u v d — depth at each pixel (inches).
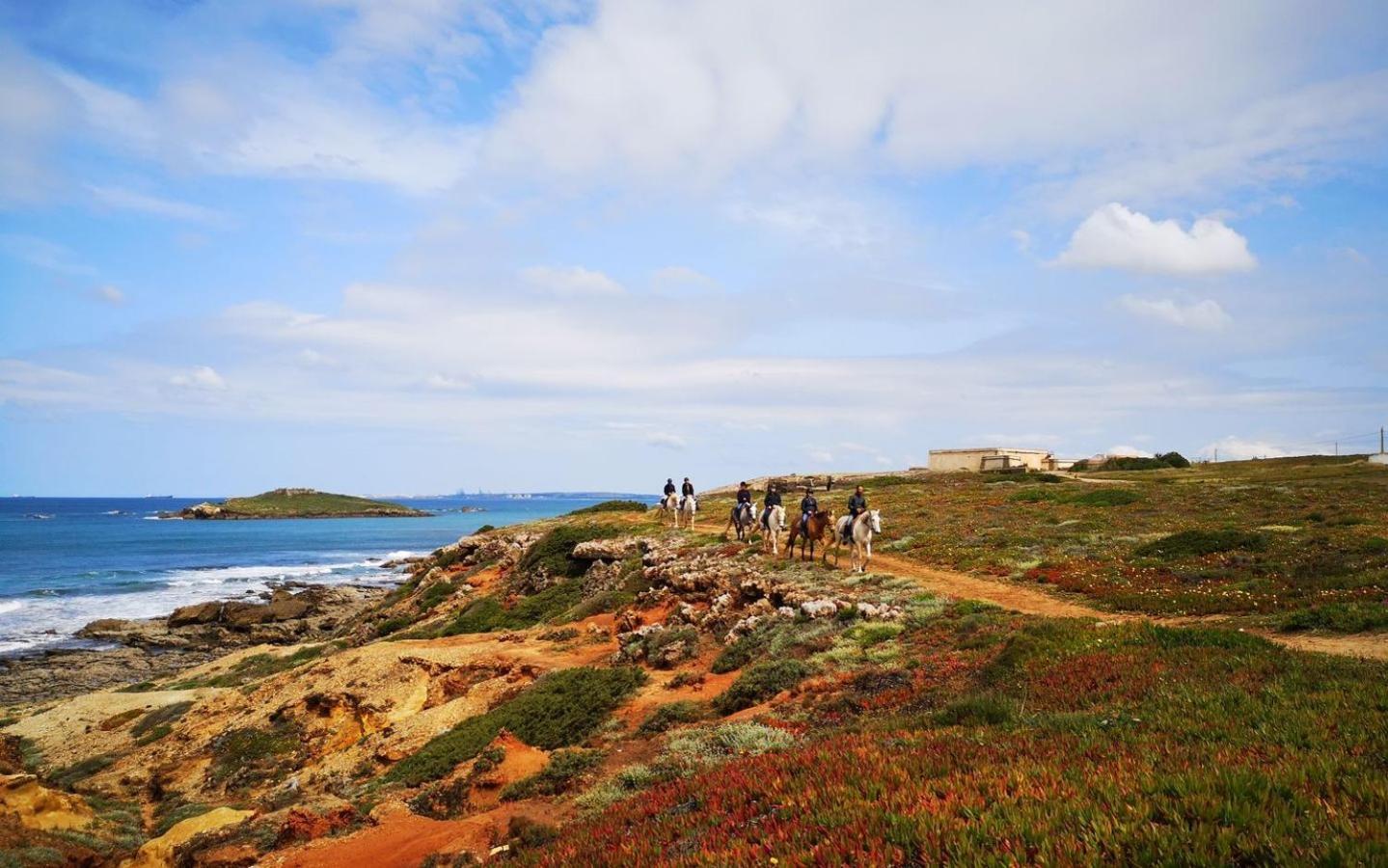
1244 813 246.8
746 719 687.7
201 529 7790.4
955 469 3703.3
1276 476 2571.4
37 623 2561.5
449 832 571.8
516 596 1910.7
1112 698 480.7
